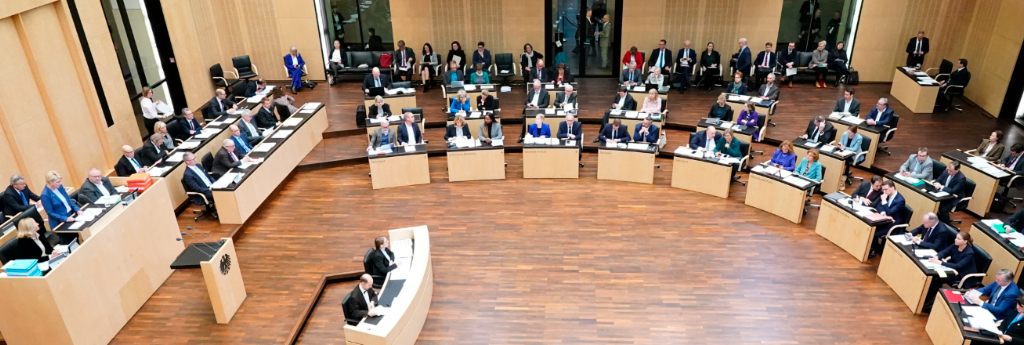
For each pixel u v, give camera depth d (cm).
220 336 818
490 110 1403
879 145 1268
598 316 852
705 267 954
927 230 880
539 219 1099
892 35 1617
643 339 809
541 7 1683
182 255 817
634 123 1324
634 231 1055
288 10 1683
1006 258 839
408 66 1661
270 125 1357
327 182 1253
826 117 1425
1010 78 1380
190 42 1506
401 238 933
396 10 1712
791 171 1098
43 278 706
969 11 1548
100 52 1168
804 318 843
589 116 1481
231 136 1294
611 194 1185
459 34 1736
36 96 1018
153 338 816
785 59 1628
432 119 1482
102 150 1175
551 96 1497
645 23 1692
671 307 867
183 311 868
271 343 804
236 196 1038
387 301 783
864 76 1681
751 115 1307
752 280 922
